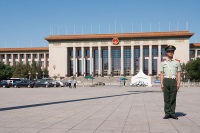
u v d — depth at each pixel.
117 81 112.19
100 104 18.75
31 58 150.88
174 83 11.17
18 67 120.50
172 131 8.62
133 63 129.12
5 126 9.69
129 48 134.88
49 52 137.12
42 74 127.88
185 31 124.88
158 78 109.44
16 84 68.38
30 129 9.07
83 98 25.56
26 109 15.61
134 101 21.53
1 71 100.94
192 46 136.00
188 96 28.86
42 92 39.44
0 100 23.27
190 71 101.00
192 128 9.14
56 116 12.34
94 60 139.50
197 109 15.49
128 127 9.35
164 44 126.50
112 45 130.12
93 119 11.31
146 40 127.75
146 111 14.21
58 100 23.05
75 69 135.25
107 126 9.58
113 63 137.38
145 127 9.34
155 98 25.36
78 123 10.28
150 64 128.38
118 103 19.56
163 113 13.30
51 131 8.70
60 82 77.56
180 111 14.43
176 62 11.35
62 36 134.62
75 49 134.75
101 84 89.88
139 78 78.62
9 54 152.50
